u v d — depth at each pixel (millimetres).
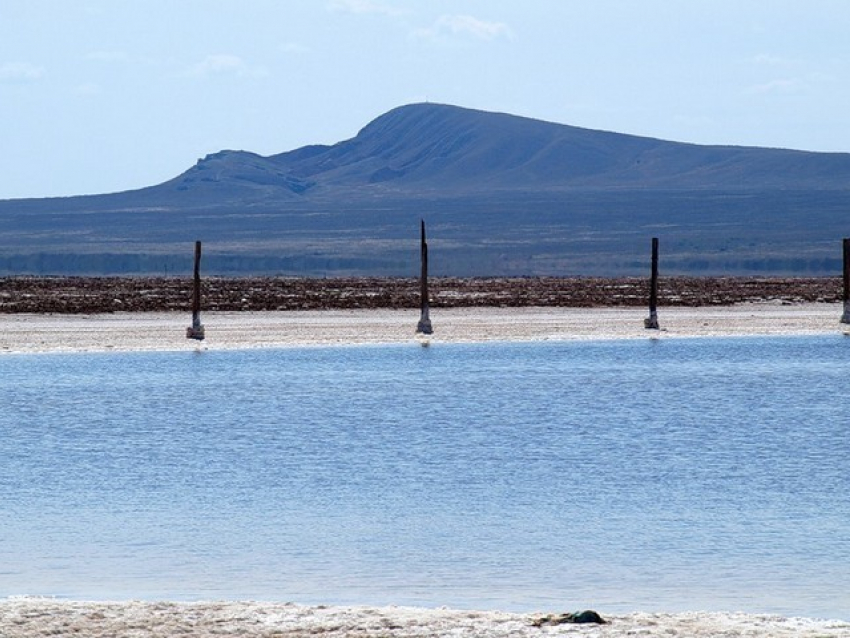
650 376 151000
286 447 99000
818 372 155875
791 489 81000
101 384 139125
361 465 90500
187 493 79375
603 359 168250
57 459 92688
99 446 99125
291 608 48562
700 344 186875
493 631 44500
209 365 157500
